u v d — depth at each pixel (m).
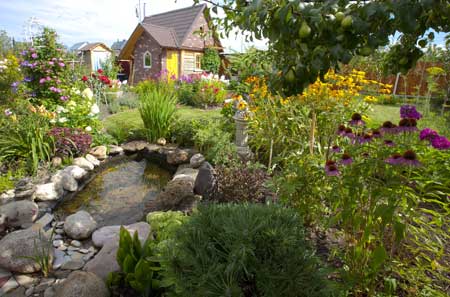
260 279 1.05
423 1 0.65
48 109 5.46
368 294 1.45
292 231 1.19
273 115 3.37
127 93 9.82
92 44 16.66
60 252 2.22
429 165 1.79
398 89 8.39
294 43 0.87
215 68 14.14
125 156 4.89
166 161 4.56
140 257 1.69
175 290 1.10
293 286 1.04
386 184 1.40
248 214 1.23
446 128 4.27
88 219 2.60
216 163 3.74
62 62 5.78
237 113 4.07
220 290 1.00
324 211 2.09
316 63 0.82
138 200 3.35
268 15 0.91
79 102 5.55
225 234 1.13
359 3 0.80
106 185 3.75
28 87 5.64
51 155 3.88
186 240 1.18
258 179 2.92
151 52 13.28
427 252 1.77
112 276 1.72
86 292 1.53
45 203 3.06
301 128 3.19
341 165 1.74
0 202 2.86
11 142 3.69
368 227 1.41
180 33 13.62
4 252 1.95
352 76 3.16
